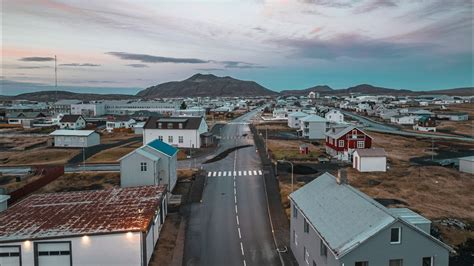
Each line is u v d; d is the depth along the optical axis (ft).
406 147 270.05
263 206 144.87
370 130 360.48
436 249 74.54
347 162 215.31
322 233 82.12
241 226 126.00
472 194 158.81
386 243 72.79
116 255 92.22
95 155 242.17
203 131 281.74
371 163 193.88
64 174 189.26
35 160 232.94
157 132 265.75
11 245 89.86
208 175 188.85
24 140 311.27
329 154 237.86
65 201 119.75
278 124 412.57
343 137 225.76
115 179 180.65
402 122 434.30
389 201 147.23
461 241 110.83
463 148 264.31
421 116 434.30
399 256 73.36
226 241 114.73
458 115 458.50
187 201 151.02
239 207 143.74
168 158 160.45
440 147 268.41
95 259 91.91
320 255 83.46
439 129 376.07
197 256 104.88
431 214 132.77
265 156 233.35
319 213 91.40
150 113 560.61
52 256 91.20
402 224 73.05
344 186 97.19
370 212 79.36
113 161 223.92
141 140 304.50
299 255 100.68
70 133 277.03
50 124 438.40
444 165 209.67
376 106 626.64
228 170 198.29
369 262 72.49
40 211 109.60
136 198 120.88
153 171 154.51
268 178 182.09
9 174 192.95
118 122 387.14
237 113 585.22
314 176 183.83
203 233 120.47
